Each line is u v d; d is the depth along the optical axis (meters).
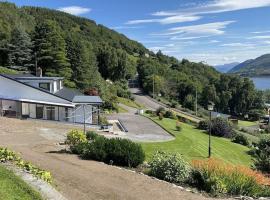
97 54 110.94
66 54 69.06
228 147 40.22
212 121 50.41
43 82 44.09
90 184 11.84
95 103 43.09
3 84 41.56
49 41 66.75
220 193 12.20
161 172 13.52
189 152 32.25
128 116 55.50
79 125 39.09
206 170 12.95
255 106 127.19
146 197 10.95
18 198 8.26
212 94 119.12
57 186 11.16
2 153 12.48
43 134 29.33
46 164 14.51
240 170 13.16
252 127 86.56
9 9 120.69
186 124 56.03
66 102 41.97
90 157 16.47
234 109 130.62
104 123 44.06
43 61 66.75
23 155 16.52
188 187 12.64
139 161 15.52
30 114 41.66
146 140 35.16
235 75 137.12
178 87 117.56
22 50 69.69
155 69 125.38
